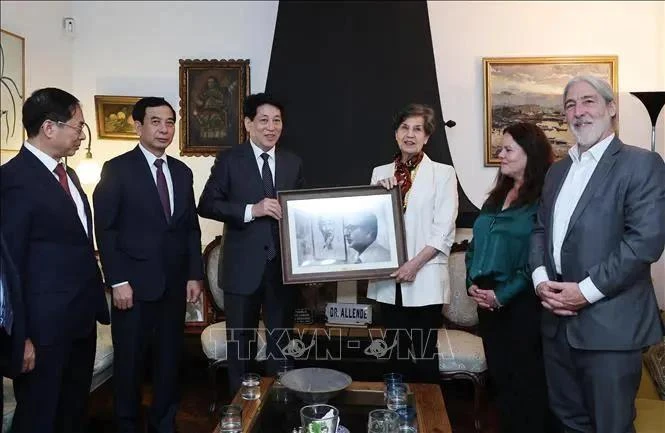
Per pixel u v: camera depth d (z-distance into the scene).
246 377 2.14
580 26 3.37
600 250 1.74
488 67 3.39
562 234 1.85
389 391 2.04
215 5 3.62
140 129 2.32
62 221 1.93
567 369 1.91
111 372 2.76
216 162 2.48
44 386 1.92
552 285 1.81
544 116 3.37
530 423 2.12
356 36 3.32
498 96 3.40
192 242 2.48
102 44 3.69
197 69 3.59
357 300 3.11
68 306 1.95
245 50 3.61
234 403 2.05
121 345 2.28
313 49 3.33
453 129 3.47
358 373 2.91
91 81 3.70
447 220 2.39
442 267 2.42
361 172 3.25
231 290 2.39
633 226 1.67
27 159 1.89
